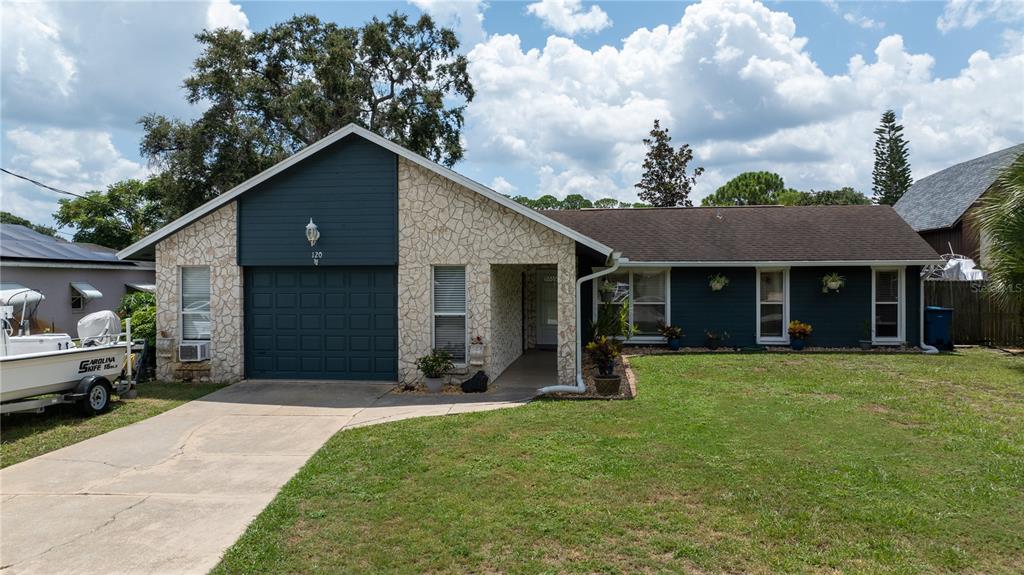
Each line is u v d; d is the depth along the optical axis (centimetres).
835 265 1562
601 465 615
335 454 679
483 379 1062
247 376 1196
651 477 580
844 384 1059
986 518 489
